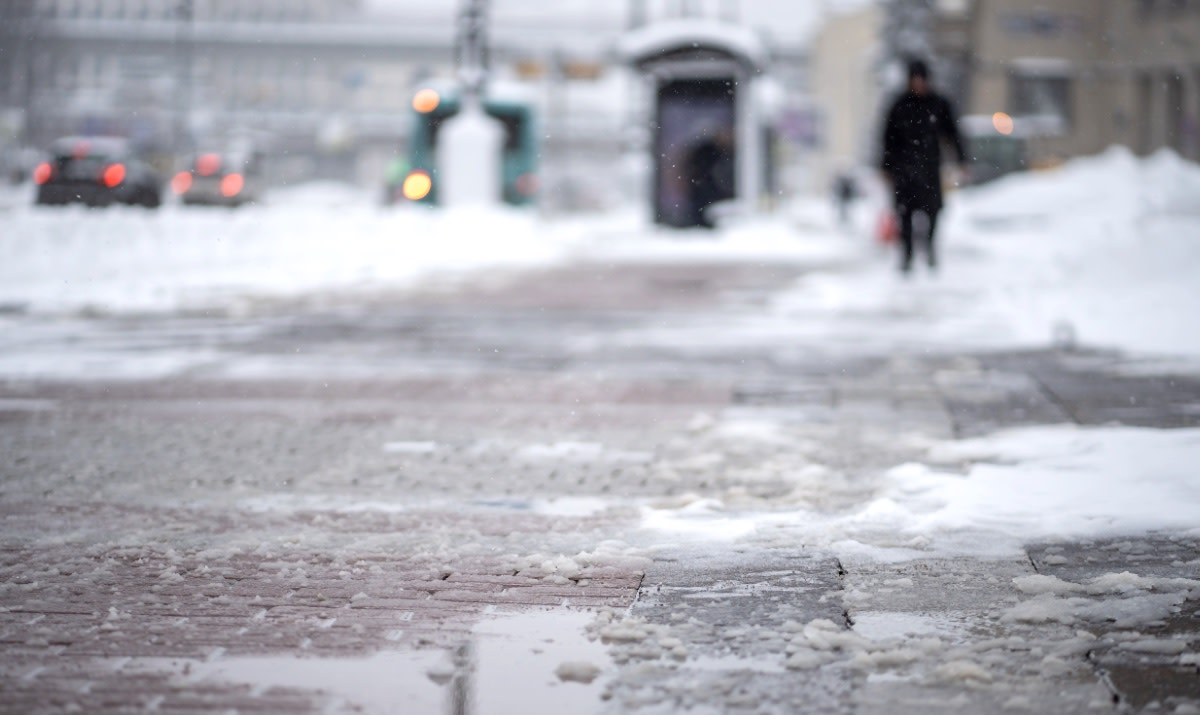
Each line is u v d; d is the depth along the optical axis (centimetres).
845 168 6875
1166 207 3122
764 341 1766
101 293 2488
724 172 5081
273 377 1452
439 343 1770
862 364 1525
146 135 14475
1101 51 7006
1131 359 1521
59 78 14312
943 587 664
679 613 629
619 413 1220
